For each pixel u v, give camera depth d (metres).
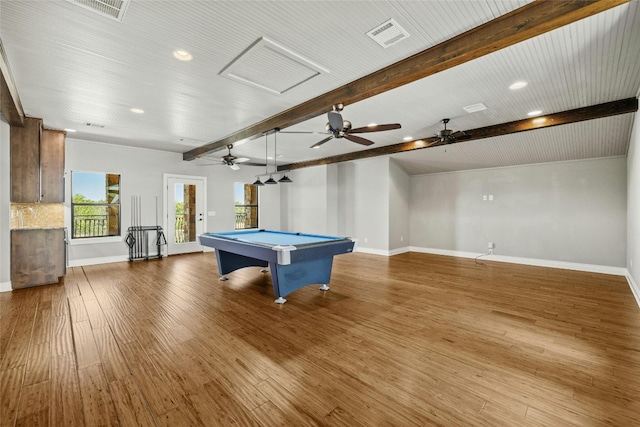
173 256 6.94
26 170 4.25
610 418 1.70
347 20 2.07
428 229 7.75
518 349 2.54
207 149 6.13
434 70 2.49
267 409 1.79
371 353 2.48
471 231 6.98
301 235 5.15
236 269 5.04
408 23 2.11
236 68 2.76
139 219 6.51
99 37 2.27
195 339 2.72
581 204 5.55
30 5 1.88
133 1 1.86
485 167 6.67
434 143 5.19
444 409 1.79
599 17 2.03
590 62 2.66
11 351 2.47
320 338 2.75
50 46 2.39
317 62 2.65
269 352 2.49
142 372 2.18
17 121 3.93
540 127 4.16
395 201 7.45
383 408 1.80
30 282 4.35
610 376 2.13
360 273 5.38
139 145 6.25
